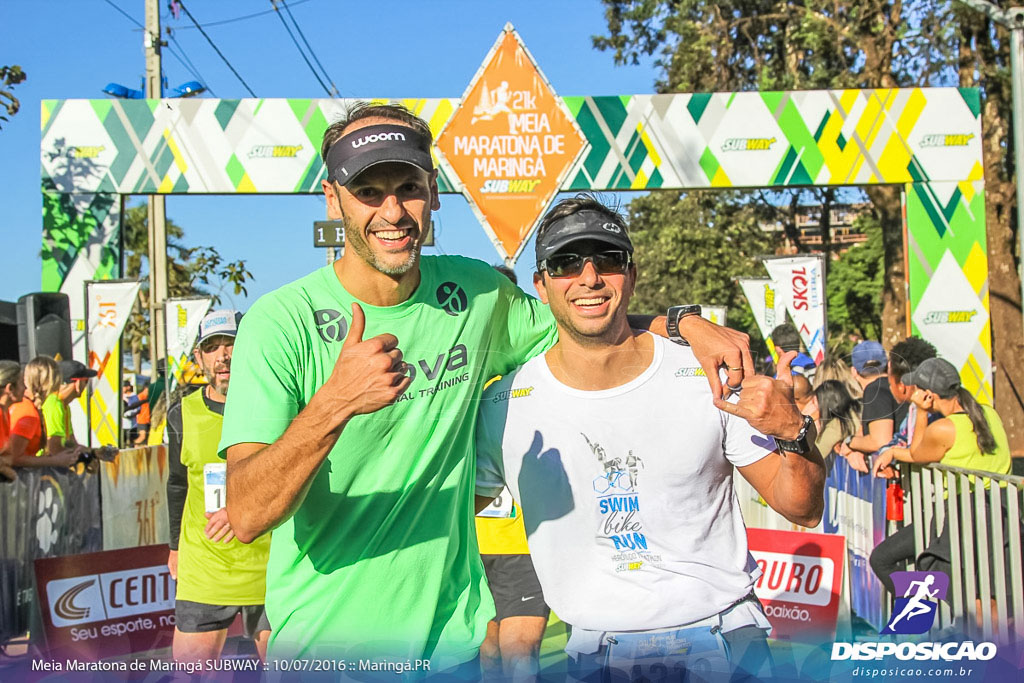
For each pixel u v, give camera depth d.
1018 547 2.75
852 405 3.10
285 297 1.89
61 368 3.06
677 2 15.95
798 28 14.45
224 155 7.44
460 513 2.06
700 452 1.96
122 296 5.21
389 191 1.84
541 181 5.16
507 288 2.16
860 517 3.18
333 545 1.94
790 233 16.88
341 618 1.96
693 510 1.99
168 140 7.42
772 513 2.99
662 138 7.68
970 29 12.44
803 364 3.13
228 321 2.12
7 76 5.52
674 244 16.08
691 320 2.00
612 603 1.99
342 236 1.96
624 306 1.97
